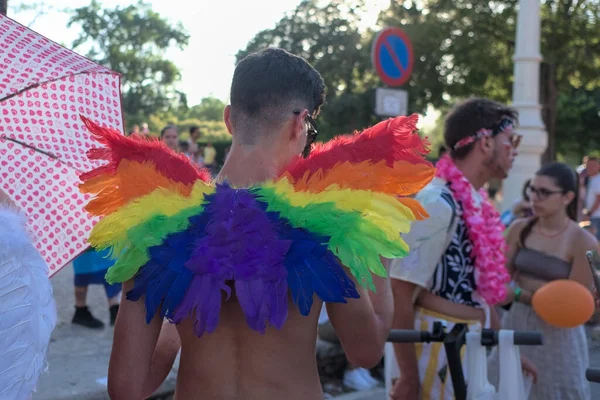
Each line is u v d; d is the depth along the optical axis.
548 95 15.34
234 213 1.34
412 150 1.42
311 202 1.37
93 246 1.42
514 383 2.25
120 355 1.36
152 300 1.33
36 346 1.23
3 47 1.78
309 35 23.34
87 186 1.44
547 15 15.91
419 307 2.47
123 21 31.09
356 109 21.53
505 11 15.60
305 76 1.46
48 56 1.81
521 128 7.27
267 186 1.38
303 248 1.32
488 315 2.55
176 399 1.42
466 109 2.59
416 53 16.70
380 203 1.40
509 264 3.22
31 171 1.84
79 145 1.88
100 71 1.85
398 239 1.38
